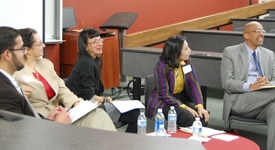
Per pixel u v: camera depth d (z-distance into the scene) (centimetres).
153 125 404
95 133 81
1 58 197
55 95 275
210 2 941
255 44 346
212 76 403
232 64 351
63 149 71
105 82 543
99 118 247
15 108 189
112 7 659
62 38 519
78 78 320
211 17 667
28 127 85
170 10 806
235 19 716
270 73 352
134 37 504
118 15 588
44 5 445
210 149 225
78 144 73
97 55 335
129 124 297
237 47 356
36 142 74
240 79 344
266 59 352
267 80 325
